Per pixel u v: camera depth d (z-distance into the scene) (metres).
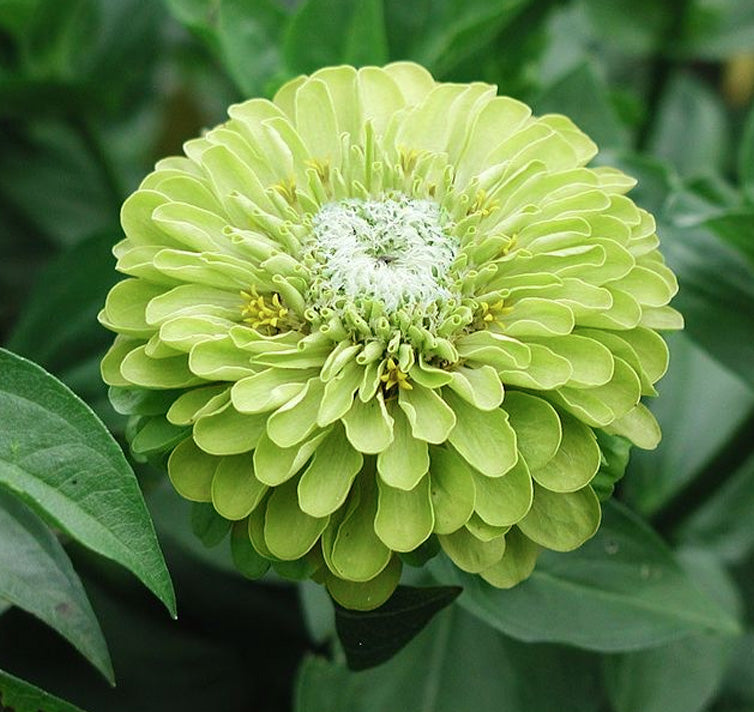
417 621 0.36
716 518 0.47
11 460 0.34
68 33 0.47
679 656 0.44
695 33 0.51
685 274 0.43
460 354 0.36
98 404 0.43
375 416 0.35
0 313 0.48
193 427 0.35
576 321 0.36
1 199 0.50
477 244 0.37
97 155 0.49
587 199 0.37
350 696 0.40
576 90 0.45
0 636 0.44
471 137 0.38
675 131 0.55
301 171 0.38
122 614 0.45
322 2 0.42
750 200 0.43
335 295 0.36
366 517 0.35
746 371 0.43
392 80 0.39
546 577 0.39
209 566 0.44
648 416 0.36
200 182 0.37
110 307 0.36
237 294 0.36
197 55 0.54
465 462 0.35
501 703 0.41
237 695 0.45
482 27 0.44
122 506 0.33
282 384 0.35
